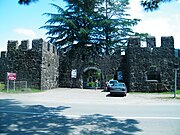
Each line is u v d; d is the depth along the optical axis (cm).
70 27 3897
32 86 2616
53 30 3975
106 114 1097
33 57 2656
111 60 3150
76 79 3222
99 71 3167
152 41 2680
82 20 3931
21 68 2681
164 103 1570
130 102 1616
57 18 3744
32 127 793
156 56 2655
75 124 856
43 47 2675
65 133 717
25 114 1058
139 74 2662
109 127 816
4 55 3180
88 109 1248
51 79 2967
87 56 3228
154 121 934
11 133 705
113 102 1606
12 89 2450
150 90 2616
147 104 1508
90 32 3809
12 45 2758
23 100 1641
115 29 3962
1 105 1359
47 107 1296
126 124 870
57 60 3250
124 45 4072
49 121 904
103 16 3950
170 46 2642
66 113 1104
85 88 3188
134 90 2648
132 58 2694
